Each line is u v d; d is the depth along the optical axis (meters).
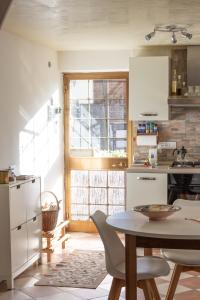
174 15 4.20
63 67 6.47
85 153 6.69
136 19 4.37
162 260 3.54
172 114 6.29
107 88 6.57
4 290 4.39
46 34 5.09
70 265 5.12
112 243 3.59
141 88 5.93
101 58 6.38
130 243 3.04
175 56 6.18
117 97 6.55
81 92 6.64
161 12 4.07
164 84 5.87
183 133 6.29
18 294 4.29
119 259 3.58
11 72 4.96
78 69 6.44
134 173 5.69
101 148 6.64
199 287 4.40
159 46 6.16
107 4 3.73
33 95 5.59
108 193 6.64
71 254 5.57
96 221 3.42
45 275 4.79
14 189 4.42
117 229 3.06
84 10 3.94
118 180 6.60
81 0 3.58
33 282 4.60
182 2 3.68
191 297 4.15
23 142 5.28
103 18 4.30
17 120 5.11
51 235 5.30
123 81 6.52
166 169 5.60
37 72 5.72
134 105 5.96
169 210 3.27
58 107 6.43
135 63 5.91
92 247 5.89
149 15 4.20
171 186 5.60
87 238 6.37
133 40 5.62
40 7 3.80
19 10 3.91
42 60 5.89
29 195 4.82
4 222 4.32
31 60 5.53
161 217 3.23
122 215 3.48
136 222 3.21
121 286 3.38
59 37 5.30
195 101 5.73
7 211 4.31
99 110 6.62
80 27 4.73
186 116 6.26
